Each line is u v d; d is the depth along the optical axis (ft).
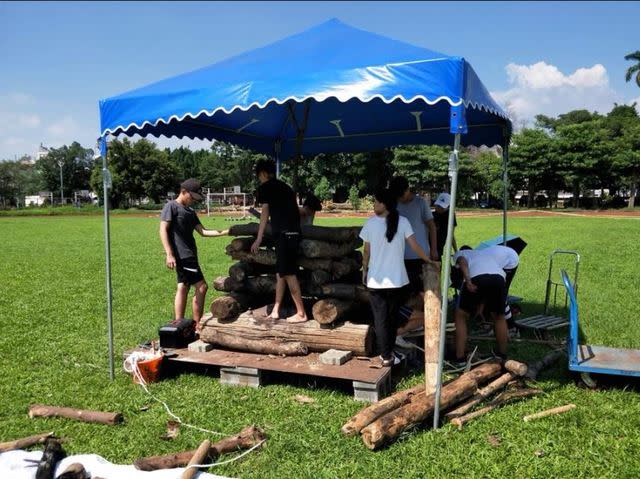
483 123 27.78
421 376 18.98
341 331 18.51
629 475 12.46
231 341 19.49
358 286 19.58
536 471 12.67
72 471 11.73
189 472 12.09
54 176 331.98
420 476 12.56
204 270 45.57
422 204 22.31
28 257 56.59
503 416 15.55
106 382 18.94
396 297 17.35
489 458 13.23
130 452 13.79
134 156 238.89
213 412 16.21
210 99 16.90
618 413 15.70
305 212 23.81
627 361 17.79
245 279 21.35
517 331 24.16
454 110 14.02
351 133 31.48
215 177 313.94
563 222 106.52
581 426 14.93
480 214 149.69
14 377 19.51
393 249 17.12
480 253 19.56
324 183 172.96
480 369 17.19
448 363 19.10
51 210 208.23
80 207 226.17
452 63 14.10
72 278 42.04
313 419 15.51
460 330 19.39
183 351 19.95
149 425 15.37
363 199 170.81
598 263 45.73
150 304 32.07
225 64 19.49
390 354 17.58
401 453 13.48
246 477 12.46
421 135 30.60
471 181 189.37
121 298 33.91
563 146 174.09
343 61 16.02
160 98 17.80
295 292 19.36
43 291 36.35
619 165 168.96
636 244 61.05
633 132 178.40
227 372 18.51
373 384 16.43
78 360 21.49
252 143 31.27
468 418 15.12
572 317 17.44
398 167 178.70
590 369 17.17
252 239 21.75
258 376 18.06
